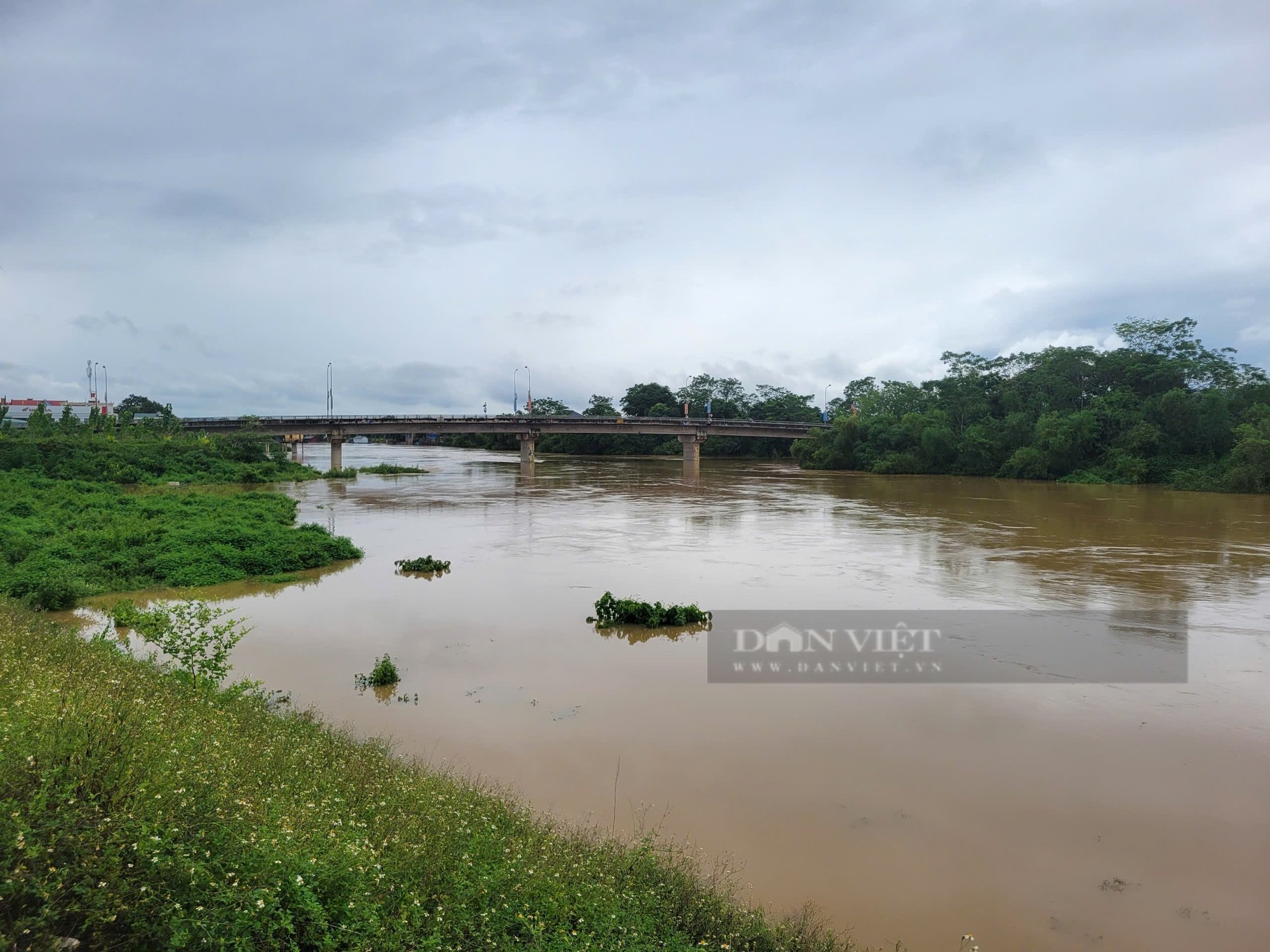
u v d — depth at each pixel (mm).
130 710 8672
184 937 5363
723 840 10719
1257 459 62469
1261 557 33219
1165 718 15383
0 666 10617
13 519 35125
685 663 18422
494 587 26703
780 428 110438
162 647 15320
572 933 6770
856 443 95062
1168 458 73000
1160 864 10469
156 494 51781
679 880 8703
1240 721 15258
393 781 10109
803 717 15188
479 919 6758
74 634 16109
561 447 149625
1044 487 69688
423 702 15562
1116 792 12391
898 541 37594
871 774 12859
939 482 76750
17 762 6395
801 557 33188
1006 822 11438
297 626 21219
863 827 11211
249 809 7363
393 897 6816
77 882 5594
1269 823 11555
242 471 68438
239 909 5895
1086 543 37000
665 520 45625
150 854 6000
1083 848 10812
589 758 13164
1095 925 9211
